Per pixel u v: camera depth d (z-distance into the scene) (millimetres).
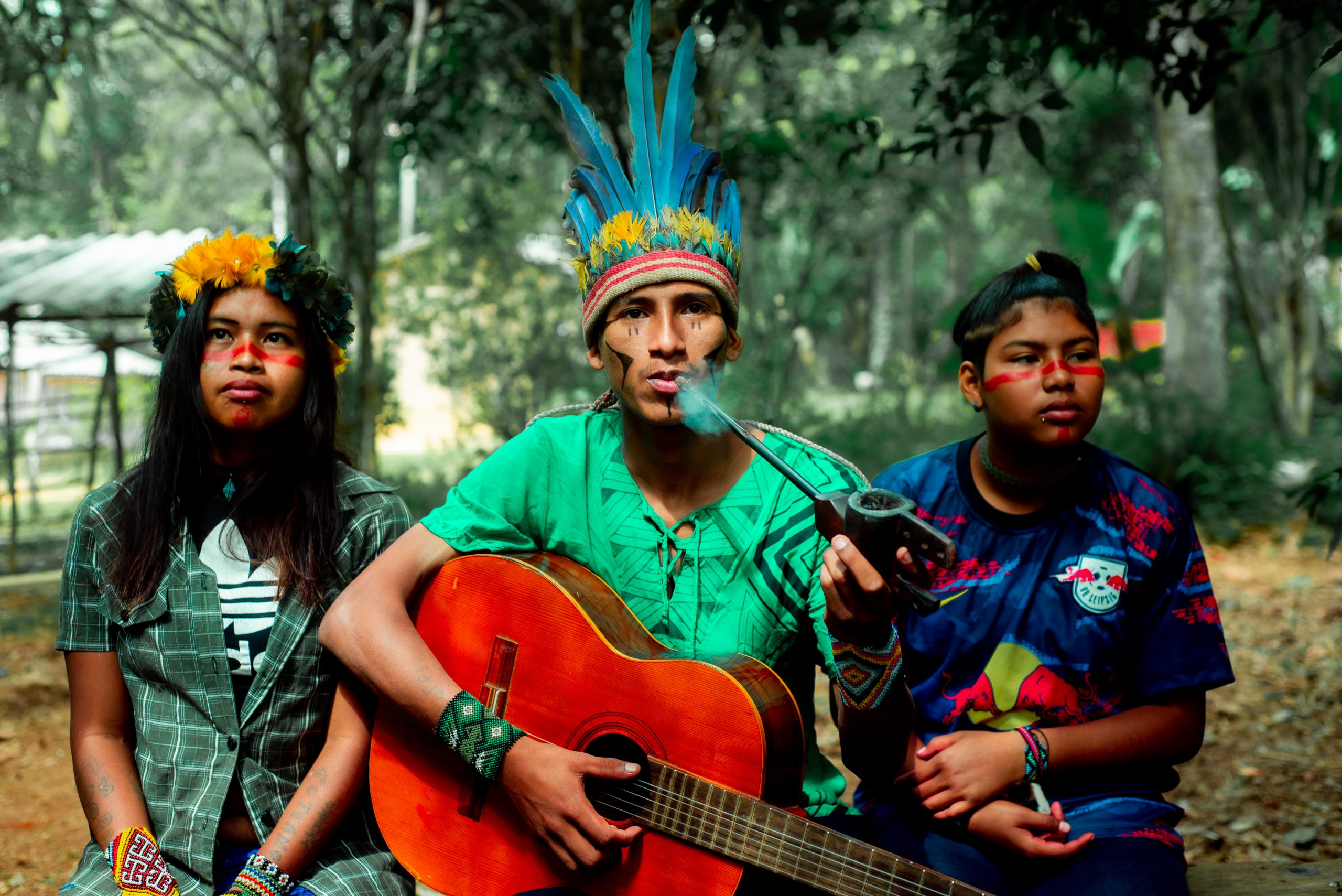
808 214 11836
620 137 8195
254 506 2197
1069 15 3422
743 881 2045
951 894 1824
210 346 2176
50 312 10844
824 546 2125
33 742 5449
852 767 2102
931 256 32906
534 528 2285
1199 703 2121
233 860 2113
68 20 6609
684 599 2186
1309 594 7207
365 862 2150
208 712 2119
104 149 25250
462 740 2025
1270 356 13789
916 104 3984
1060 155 17188
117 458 12125
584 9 7895
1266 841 3650
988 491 2184
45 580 9961
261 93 10547
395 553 2193
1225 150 14680
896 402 16859
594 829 1954
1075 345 2033
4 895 3729
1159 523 2111
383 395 13641
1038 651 2117
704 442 2188
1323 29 5188
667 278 2074
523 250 15281
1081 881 1943
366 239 8773
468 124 9734
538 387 14586
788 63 10914
